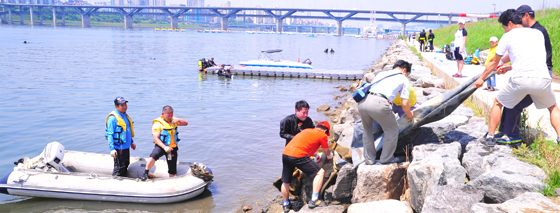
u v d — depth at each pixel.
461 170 4.54
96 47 58.16
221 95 18.80
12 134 11.27
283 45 83.88
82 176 7.15
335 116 14.11
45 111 14.44
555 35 14.98
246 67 28.05
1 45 57.00
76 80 23.11
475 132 5.97
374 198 5.38
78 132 11.56
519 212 3.30
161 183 7.09
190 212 6.74
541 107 4.88
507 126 5.24
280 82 24.08
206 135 11.30
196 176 7.38
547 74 4.61
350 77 25.64
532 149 4.90
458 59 12.69
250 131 11.86
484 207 3.51
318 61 42.03
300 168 5.82
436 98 5.49
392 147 5.23
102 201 7.07
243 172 8.48
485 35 25.19
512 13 4.89
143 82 22.88
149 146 10.26
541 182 3.96
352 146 6.02
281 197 7.19
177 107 15.62
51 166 7.47
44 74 25.64
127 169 7.64
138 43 74.06
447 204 3.92
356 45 94.25
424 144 5.70
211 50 58.41
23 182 6.96
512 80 4.78
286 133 6.38
